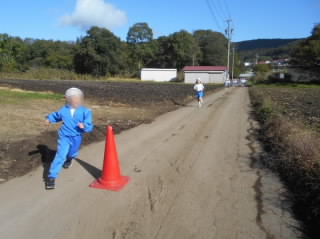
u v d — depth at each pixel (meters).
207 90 38.72
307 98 26.23
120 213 4.26
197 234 3.78
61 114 5.13
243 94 33.38
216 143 8.55
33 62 87.94
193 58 95.06
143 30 110.44
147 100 20.16
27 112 11.90
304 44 60.81
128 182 5.41
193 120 12.66
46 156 6.62
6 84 30.67
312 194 4.63
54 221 3.98
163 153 7.38
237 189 5.21
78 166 6.13
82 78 70.50
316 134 8.53
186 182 5.50
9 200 4.52
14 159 6.21
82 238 3.64
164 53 100.50
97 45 80.12
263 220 4.16
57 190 4.94
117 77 86.00
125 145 8.05
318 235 3.82
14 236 3.63
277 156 6.86
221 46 101.06
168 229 3.88
